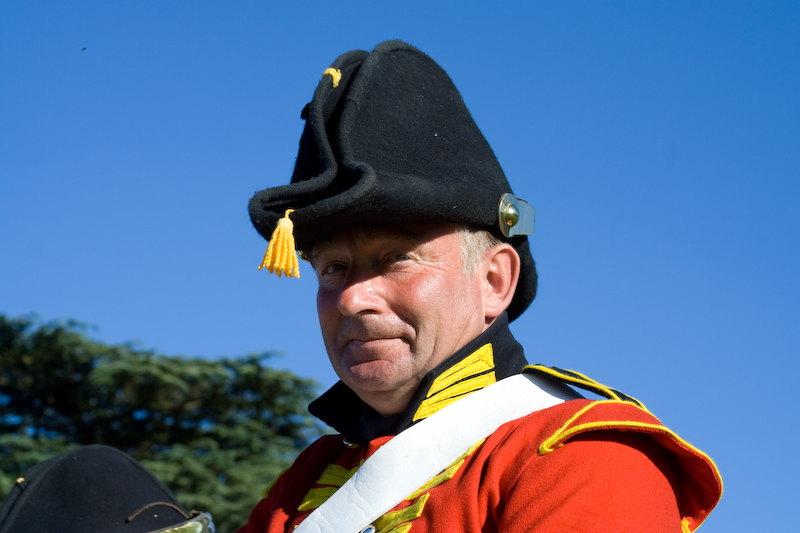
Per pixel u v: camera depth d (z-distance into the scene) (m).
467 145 3.35
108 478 4.21
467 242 3.32
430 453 3.03
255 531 3.65
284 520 3.41
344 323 3.25
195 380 30.08
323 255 3.32
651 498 2.58
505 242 3.44
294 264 2.87
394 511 2.95
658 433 2.69
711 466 2.73
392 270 3.21
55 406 30.17
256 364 30.62
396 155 3.14
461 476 2.90
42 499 4.04
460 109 3.43
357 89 3.15
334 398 3.52
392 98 3.23
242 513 25.39
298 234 3.23
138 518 4.15
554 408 2.90
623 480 2.59
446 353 3.22
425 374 3.20
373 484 3.04
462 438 3.04
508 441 2.84
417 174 3.14
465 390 3.19
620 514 2.51
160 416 30.00
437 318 3.19
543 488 2.62
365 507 3.02
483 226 3.37
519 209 3.41
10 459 26.27
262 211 3.00
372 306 3.18
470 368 3.23
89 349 30.67
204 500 25.33
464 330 3.26
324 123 3.14
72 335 30.67
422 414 3.13
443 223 3.25
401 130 3.20
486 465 2.85
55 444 28.12
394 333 3.19
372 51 3.26
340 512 3.06
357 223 3.15
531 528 2.53
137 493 4.25
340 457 3.50
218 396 30.08
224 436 28.69
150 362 29.81
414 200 3.06
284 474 3.73
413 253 3.21
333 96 3.21
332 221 3.12
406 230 3.19
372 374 3.19
